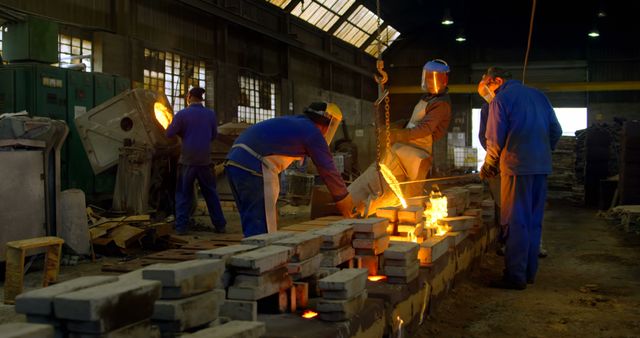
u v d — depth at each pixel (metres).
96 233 6.50
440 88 6.24
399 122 6.78
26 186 5.48
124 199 8.01
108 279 1.86
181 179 7.93
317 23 26.92
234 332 1.94
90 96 9.55
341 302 2.68
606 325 4.17
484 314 4.45
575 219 12.10
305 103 24.67
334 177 4.27
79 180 8.94
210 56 18.75
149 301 1.79
